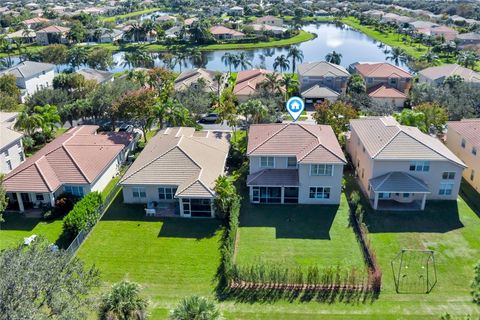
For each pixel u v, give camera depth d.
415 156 43.28
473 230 40.16
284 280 32.88
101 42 153.00
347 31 186.12
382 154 43.56
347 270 34.56
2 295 20.08
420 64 102.81
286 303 31.36
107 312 25.81
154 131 65.69
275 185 44.09
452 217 42.31
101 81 87.31
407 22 173.88
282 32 157.50
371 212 43.25
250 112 57.56
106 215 43.44
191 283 33.62
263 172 45.62
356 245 38.16
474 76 80.38
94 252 37.53
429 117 58.28
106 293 27.55
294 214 43.34
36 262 22.34
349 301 31.47
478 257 36.25
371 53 137.75
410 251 36.19
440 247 37.62
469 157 49.75
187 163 45.44
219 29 151.75
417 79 92.88
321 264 35.56
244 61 108.69
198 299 26.41
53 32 149.38
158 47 141.88
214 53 140.00
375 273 32.34
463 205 44.50
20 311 19.88
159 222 42.06
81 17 179.00
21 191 43.19
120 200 46.41
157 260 36.38
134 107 58.31
